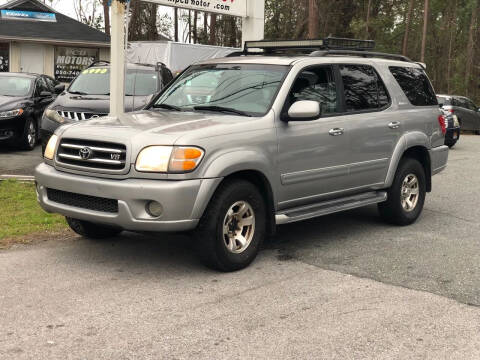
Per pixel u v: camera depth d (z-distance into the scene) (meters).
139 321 4.30
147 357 3.73
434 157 7.97
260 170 5.57
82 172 5.36
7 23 26.67
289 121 5.93
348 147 6.57
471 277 5.50
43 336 4.01
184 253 6.09
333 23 41.72
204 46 17.66
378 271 5.63
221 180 5.23
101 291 4.91
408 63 7.96
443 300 4.87
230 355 3.79
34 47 27.23
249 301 4.77
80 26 28.03
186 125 5.42
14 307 4.52
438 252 6.36
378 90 7.19
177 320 4.34
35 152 13.25
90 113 10.55
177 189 4.97
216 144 5.25
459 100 24.17
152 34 37.81
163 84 12.09
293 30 37.91
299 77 6.20
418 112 7.68
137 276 5.33
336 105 6.57
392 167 7.21
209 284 5.15
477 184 11.19
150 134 5.19
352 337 4.11
